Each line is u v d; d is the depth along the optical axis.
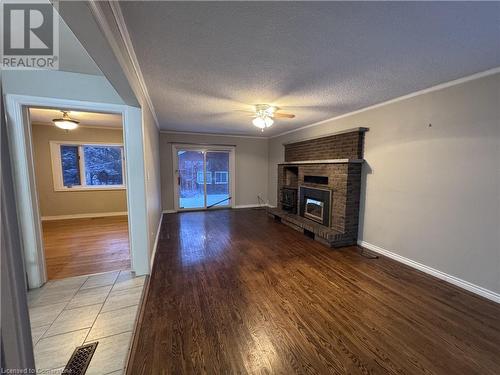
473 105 2.27
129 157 2.51
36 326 1.79
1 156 0.46
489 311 2.02
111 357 1.50
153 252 3.18
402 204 2.98
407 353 1.57
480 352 1.58
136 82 2.14
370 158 3.41
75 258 3.12
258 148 6.92
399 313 1.99
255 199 7.03
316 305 2.09
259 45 1.73
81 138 5.32
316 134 4.74
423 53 1.85
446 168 2.51
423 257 2.76
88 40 1.16
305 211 4.62
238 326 1.81
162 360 1.49
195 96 2.94
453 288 2.39
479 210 2.26
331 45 1.73
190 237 4.06
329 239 3.52
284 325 1.83
